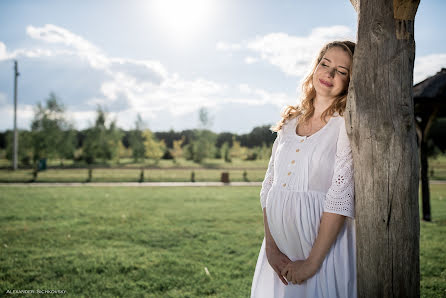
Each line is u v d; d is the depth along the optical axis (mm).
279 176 1878
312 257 1643
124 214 9062
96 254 5301
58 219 8297
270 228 1912
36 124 37875
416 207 1531
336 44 1854
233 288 3965
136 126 45312
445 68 7691
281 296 1886
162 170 28516
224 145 46656
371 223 1546
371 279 1558
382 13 1519
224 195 13609
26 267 4648
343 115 1751
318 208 1710
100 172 26031
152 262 4930
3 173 24422
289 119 2078
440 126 44156
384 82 1510
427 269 4617
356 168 1597
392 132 1495
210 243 6117
